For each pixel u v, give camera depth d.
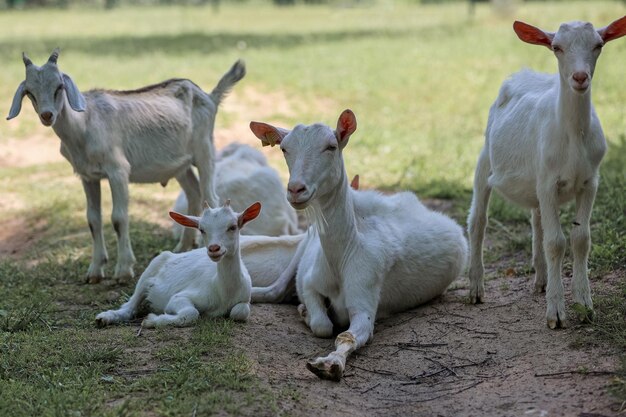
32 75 7.30
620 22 5.61
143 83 17.48
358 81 17.94
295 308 6.97
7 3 45.00
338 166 5.92
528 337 5.83
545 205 5.91
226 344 5.82
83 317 6.67
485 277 7.48
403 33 27.16
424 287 6.80
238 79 8.96
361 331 5.95
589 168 5.78
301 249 7.11
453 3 42.91
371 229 6.49
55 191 11.23
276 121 14.81
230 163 9.28
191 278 6.52
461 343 5.93
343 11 39.88
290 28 30.53
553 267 5.88
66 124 7.54
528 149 6.15
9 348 5.84
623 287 6.34
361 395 5.24
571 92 5.56
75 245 9.09
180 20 35.03
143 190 11.45
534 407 4.82
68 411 4.80
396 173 11.66
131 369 5.45
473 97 16.67
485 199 6.81
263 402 4.90
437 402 5.09
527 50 20.98
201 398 4.93
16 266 8.41
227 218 6.05
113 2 45.81
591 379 5.05
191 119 8.55
